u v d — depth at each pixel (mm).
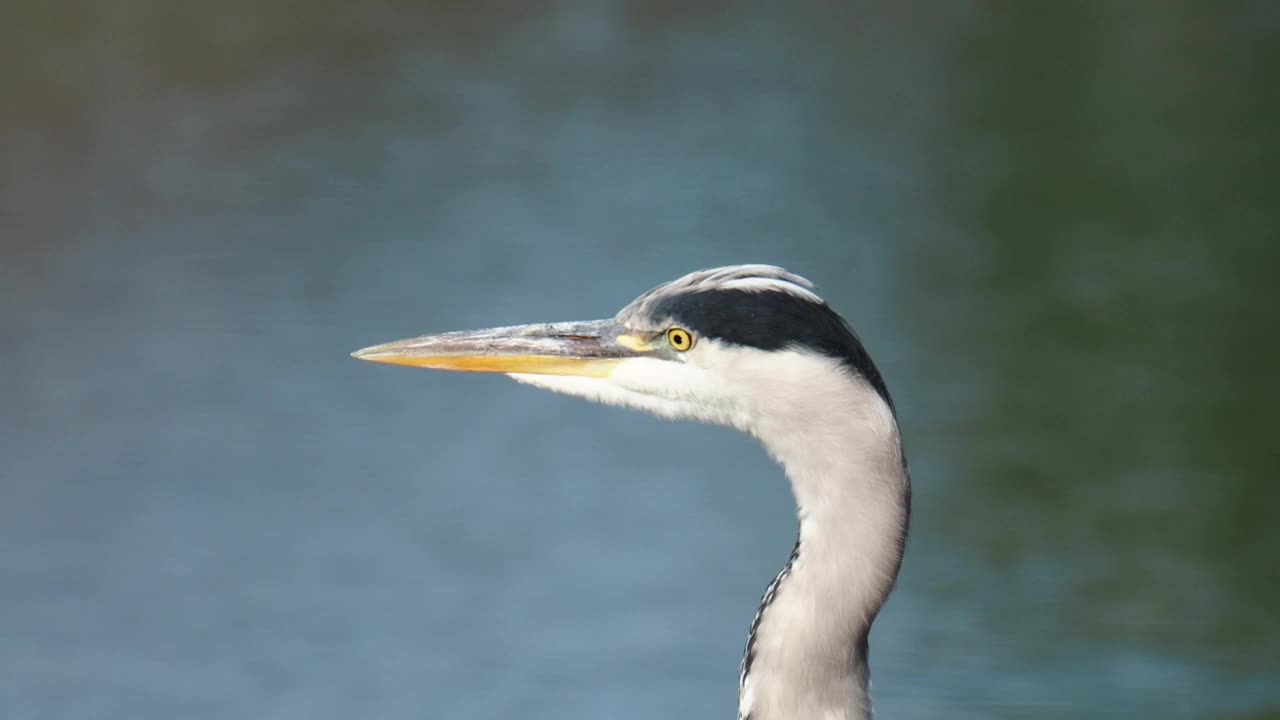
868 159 20359
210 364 15266
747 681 6465
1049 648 11383
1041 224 18500
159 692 11172
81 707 10992
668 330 6750
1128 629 11547
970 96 22500
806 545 6398
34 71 21328
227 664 11414
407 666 11305
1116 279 16953
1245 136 20859
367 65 22781
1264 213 18547
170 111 21000
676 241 17703
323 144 20344
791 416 6395
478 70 23078
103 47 21906
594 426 14547
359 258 17234
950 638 11570
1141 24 25281
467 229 18031
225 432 14234
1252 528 12727
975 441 13906
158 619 11945
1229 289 16734
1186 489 13227
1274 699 10781
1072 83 22969
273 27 23078
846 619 6320
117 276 16953
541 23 25281
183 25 22531
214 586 12305
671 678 11141
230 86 21672
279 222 18234
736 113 21750
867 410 6316
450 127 20984
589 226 18109
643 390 6812
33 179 19172
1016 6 26250
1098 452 13656
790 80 22922
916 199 19141
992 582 12156
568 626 11633
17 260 17328
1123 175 19719
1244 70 23141
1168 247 17812
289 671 11359
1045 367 15117
